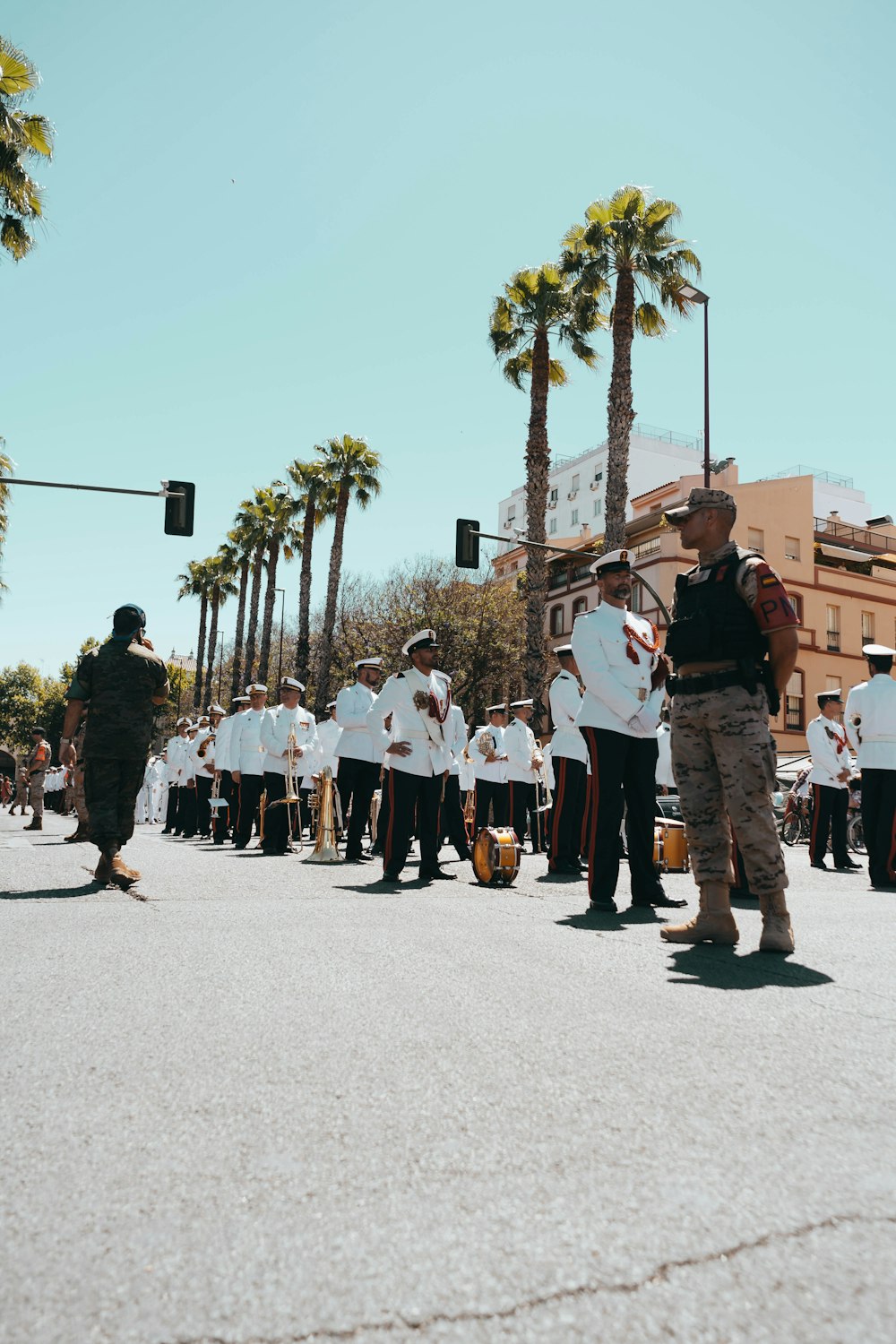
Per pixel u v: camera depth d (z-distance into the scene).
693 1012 3.26
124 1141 2.19
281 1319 1.51
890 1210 1.87
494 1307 1.54
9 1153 2.12
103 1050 2.83
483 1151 2.12
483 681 41.47
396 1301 1.56
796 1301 1.56
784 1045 2.89
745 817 4.47
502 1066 2.69
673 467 70.56
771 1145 2.16
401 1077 2.60
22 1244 1.74
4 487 28.70
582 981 3.72
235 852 12.26
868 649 9.20
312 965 4.01
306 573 41.88
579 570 47.03
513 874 7.80
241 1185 1.96
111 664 7.39
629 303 25.27
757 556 4.77
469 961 4.09
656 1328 1.49
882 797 8.95
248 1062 2.73
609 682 6.29
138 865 9.29
